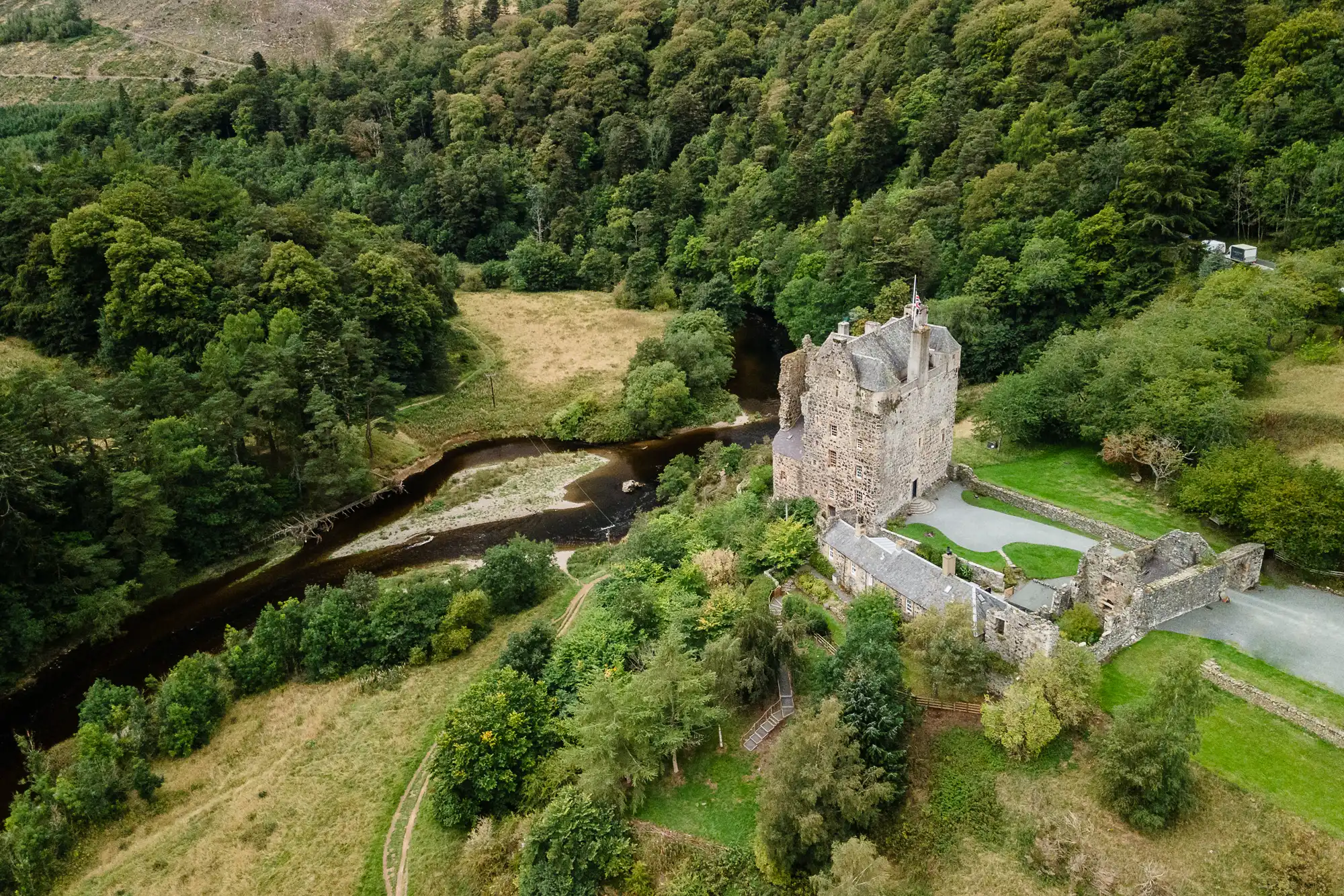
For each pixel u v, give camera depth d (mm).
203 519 92875
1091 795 48031
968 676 53594
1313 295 87188
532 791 59031
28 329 122438
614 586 74000
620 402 129625
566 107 197875
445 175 185000
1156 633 58375
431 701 71688
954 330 111250
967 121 136125
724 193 174875
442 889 55312
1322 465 71500
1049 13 136625
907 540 70062
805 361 82625
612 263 179250
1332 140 102375
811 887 47688
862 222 130125
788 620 62375
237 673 74312
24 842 56406
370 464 114625
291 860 58281
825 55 178375
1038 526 74938
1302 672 53969
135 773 62500
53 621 80750
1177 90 116062
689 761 59125
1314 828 44094
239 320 110188
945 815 49469
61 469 85500
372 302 126250
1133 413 80375
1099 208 112875
